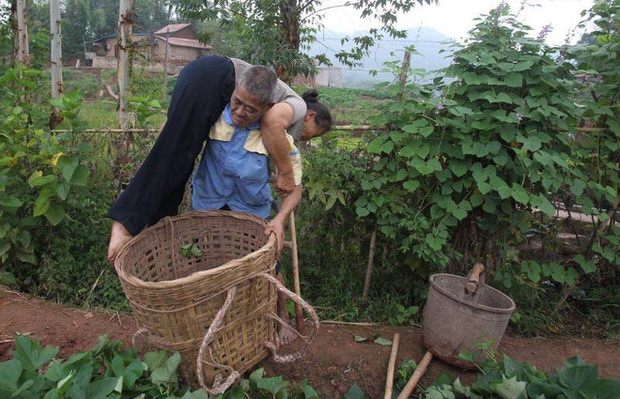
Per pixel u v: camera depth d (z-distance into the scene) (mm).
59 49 5453
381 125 3293
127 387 1951
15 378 1826
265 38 5684
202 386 1826
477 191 3146
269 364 2637
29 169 3328
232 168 2244
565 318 3631
